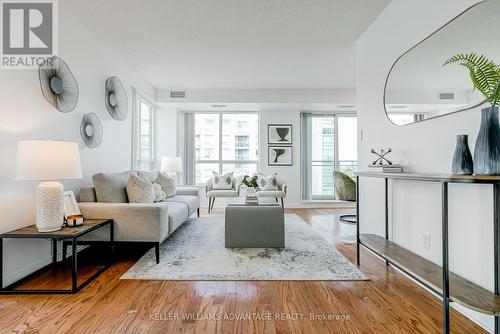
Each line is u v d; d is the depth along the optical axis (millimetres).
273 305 1714
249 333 1433
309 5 2480
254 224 2869
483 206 1457
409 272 1643
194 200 4156
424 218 1929
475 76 1461
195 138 6141
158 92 5297
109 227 2379
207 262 2443
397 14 2260
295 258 2555
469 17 1510
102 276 2143
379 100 2566
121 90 3764
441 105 1736
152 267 2318
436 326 1496
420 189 1969
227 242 2867
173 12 2617
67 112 2582
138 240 2387
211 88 5258
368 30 2846
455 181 1230
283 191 5254
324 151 6082
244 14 2645
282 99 5312
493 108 1321
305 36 3088
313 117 6066
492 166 1304
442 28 1715
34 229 1976
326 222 4266
